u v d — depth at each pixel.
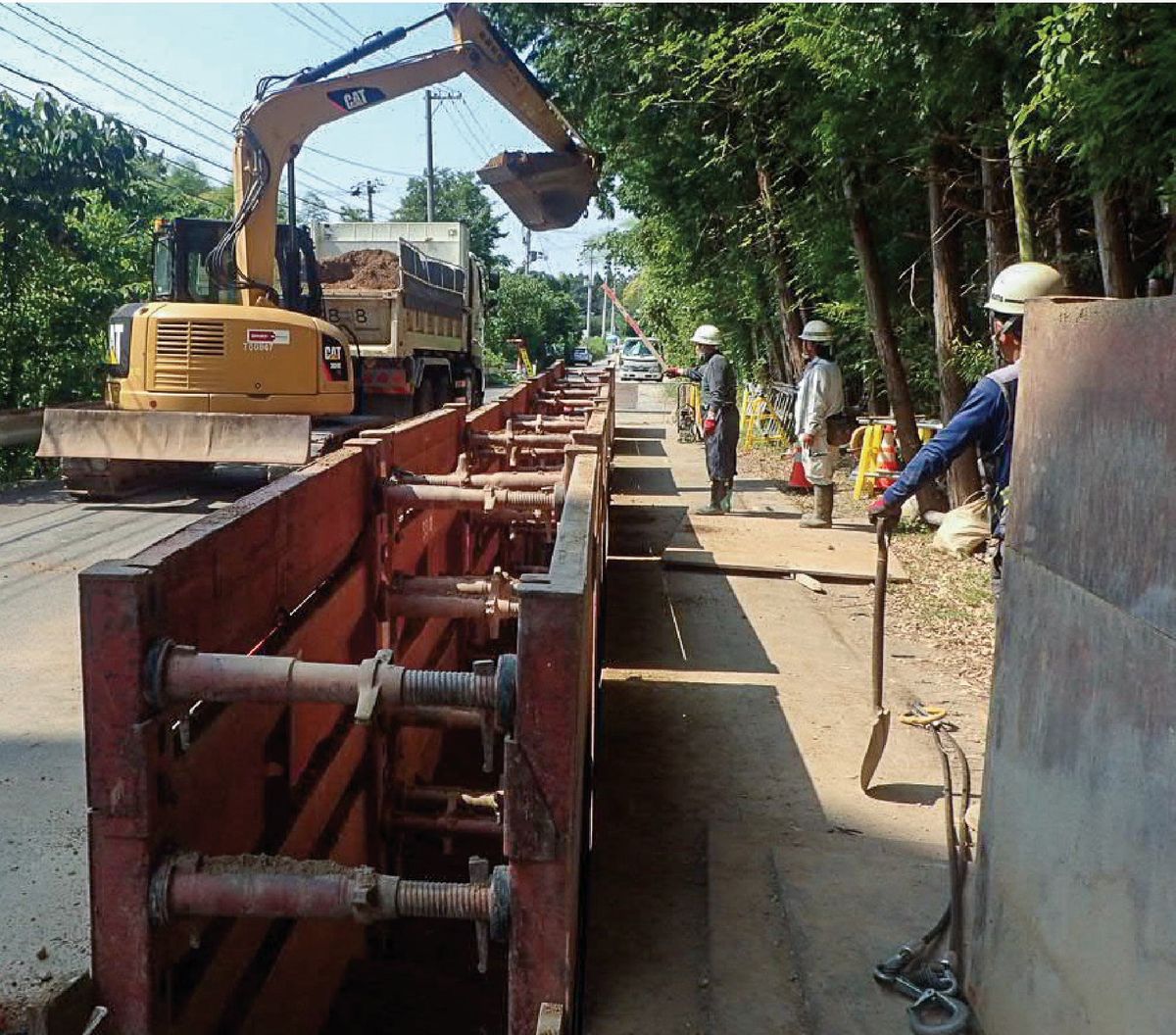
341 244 18.80
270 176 11.40
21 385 14.63
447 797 4.24
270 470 10.35
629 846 3.73
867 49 7.19
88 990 2.25
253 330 10.61
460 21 11.67
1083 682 2.03
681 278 23.91
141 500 10.95
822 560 8.74
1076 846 2.02
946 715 5.25
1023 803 2.33
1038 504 2.34
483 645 6.62
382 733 3.92
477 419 7.02
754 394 20.91
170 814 2.30
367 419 12.44
